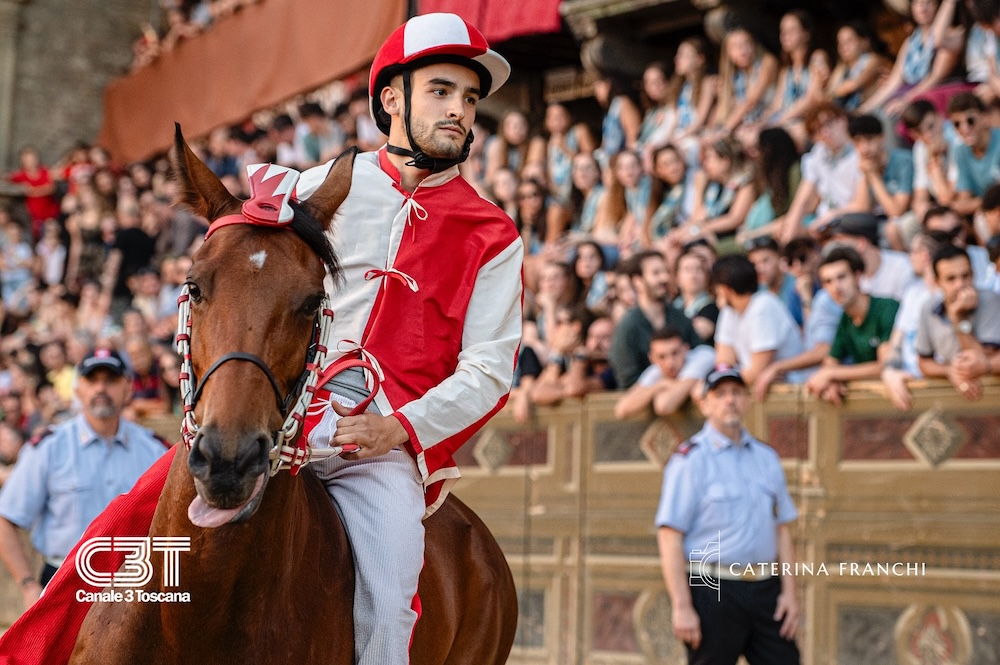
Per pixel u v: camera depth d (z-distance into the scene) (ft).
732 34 48.62
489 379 17.42
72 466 30.07
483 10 57.26
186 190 15.78
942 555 33.24
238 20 78.18
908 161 40.24
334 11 67.21
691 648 30.14
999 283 34.91
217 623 15.02
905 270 38.17
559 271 46.62
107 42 109.81
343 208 17.71
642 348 40.78
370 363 17.01
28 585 29.58
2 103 105.29
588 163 51.75
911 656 33.47
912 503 33.91
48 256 88.99
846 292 36.01
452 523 20.86
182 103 85.81
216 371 13.78
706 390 30.68
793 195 43.68
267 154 73.10
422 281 17.65
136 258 76.74
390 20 62.03
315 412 16.99
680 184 47.29
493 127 63.05
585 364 41.73
